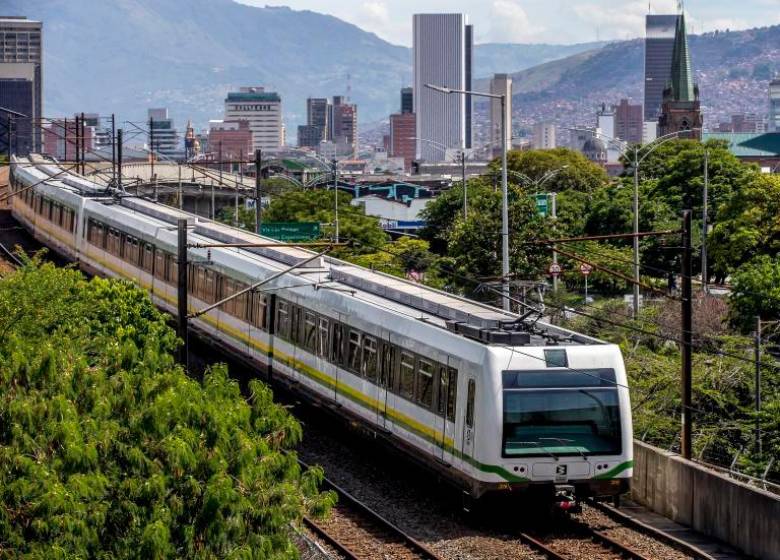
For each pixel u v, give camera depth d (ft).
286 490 64.03
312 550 76.64
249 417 69.10
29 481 58.75
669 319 162.20
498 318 96.89
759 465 111.75
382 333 102.37
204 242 150.10
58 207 203.51
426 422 93.61
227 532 61.11
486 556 80.07
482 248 183.73
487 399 84.89
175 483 61.67
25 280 108.68
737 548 83.61
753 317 168.76
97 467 61.05
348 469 105.19
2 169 393.70
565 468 85.46
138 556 58.85
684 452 99.96
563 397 85.76
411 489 98.89
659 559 79.05
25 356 68.49
